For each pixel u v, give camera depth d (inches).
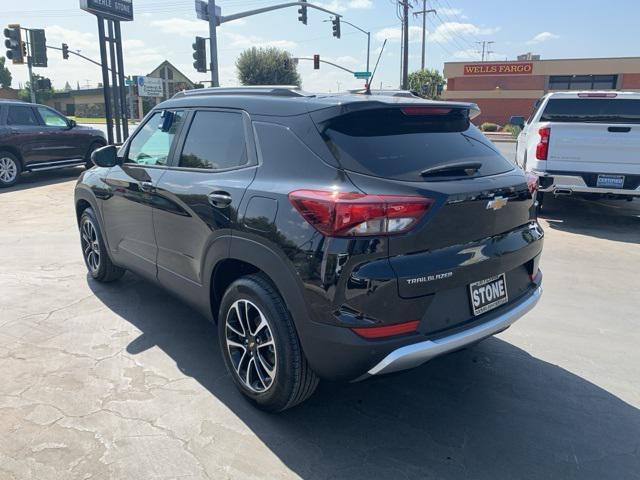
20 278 207.6
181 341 154.8
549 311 182.5
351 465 103.9
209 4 689.0
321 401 126.1
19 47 742.5
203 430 113.6
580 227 309.9
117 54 594.6
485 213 109.1
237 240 115.6
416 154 108.9
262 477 100.0
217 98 138.5
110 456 104.7
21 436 110.0
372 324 97.3
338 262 96.3
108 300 185.2
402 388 132.3
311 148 108.1
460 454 107.5
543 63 1868.8
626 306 187.9
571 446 110.3
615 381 136.6
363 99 113.1
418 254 99.8
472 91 1952.5
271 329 110.0
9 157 437.7
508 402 126.4
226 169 126.3
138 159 163.5
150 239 154.3
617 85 1829.5
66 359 142.7
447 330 105.3
